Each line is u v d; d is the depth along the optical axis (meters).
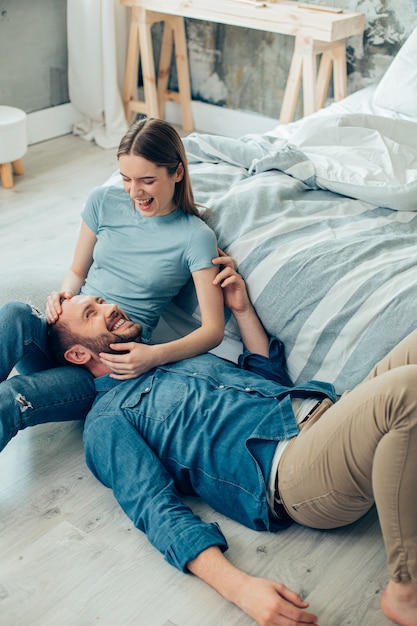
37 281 2.24
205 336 1.90
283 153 2.33
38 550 1.69
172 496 1.67
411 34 3.07
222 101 4.20
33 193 3.52
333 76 3.71
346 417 1.49
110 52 3.93
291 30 3.41
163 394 1.79
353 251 1.97
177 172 1.91
